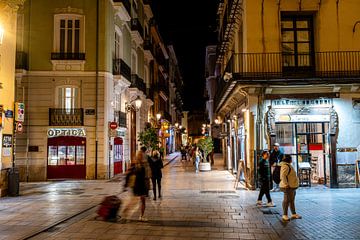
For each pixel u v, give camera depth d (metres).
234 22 17.77
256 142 14.83
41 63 20.11
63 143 19.86
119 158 22.88
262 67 14.88
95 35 20.44
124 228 8.59
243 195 13.65
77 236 7.87
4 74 14.07
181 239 7.56
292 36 15.48
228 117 25.00
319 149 15.41
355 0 15.38
